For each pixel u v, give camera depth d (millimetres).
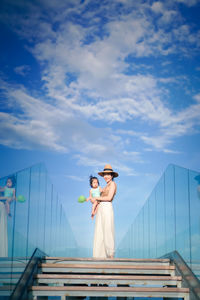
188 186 5793
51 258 6598
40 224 7133
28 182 5629
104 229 7355
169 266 6340
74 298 6680
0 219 4309
